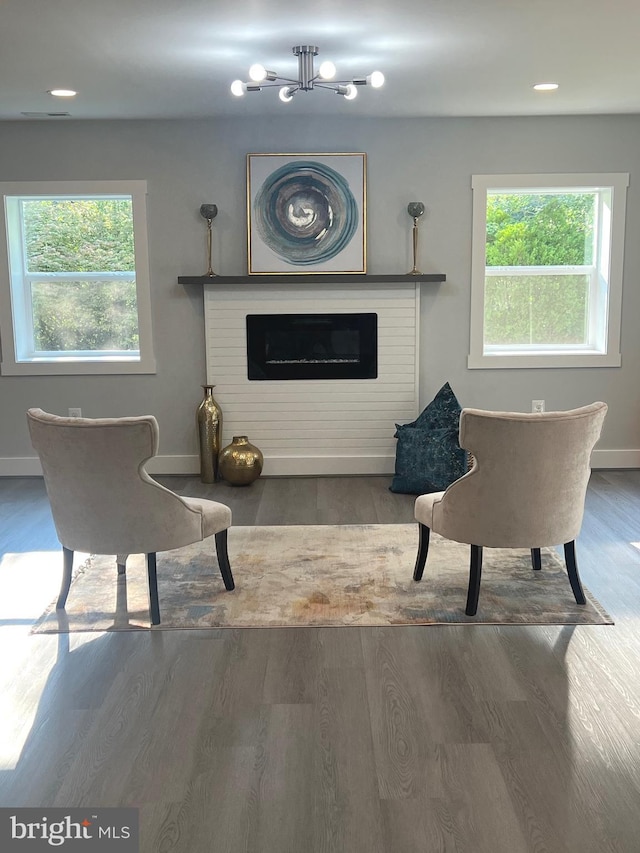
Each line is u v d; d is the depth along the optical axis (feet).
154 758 8.33
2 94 16.70
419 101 17.84
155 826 7.25
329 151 19.80
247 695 9.62
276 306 20.08
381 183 19.92
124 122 19.65
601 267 20.51
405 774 8.01
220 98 17.29
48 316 20.72
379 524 16.38
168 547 11.57
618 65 14.94
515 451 11.04
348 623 11.60
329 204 19.79
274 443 20.65
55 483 11.37
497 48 13.76
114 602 12.44
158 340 20.40
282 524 16.44
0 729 8.91
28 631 11.44
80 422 10.92
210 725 8.95
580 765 8.13
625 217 20.04
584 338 20.76
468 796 7.65
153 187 19.88
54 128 19.63
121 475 11.09
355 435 20.62
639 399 20.71
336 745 8.54
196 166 19.81
